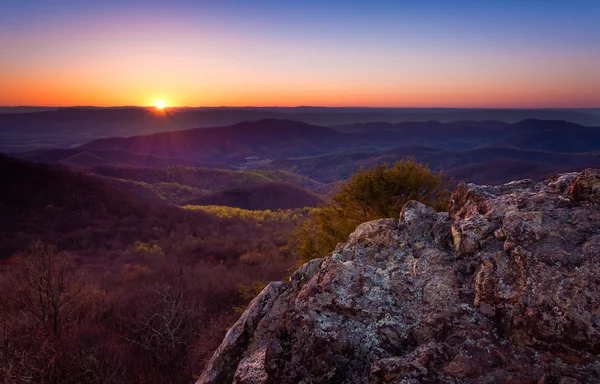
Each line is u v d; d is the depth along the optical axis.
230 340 5.77
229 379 5.41
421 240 4.91
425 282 4.16
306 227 16.09
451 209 5.34
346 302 4.18
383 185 13.69
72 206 104.38
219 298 38.41
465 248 4.21
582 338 2.83
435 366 3.16
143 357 24.12
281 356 4.03
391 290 4.27
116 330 28.03
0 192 100.44
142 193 199.38
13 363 17.45
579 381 2.71
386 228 5.29
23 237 76.56
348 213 14.70
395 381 3.11
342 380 3.63
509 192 4.90
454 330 3.48
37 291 24.61
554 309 3.01
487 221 4.21
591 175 3.97
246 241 79.56
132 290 38.53
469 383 2.92
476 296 3.67
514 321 3.27
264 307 5.96
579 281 3.05
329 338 3.85
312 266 5.92
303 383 3.75
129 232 89.44
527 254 3.49
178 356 23.58
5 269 35.34
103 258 63.78
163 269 48.88
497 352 3.16
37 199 104.88
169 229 95.44
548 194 4.31
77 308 27.27
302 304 4.33
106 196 117.31
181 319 25.19
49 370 18.70
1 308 23.73
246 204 191.75
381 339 3.78
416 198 13.90
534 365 2.96
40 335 21.39
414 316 3.90
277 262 55.50
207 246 73.50
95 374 20.19
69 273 29.53
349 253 5.18
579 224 3.60
